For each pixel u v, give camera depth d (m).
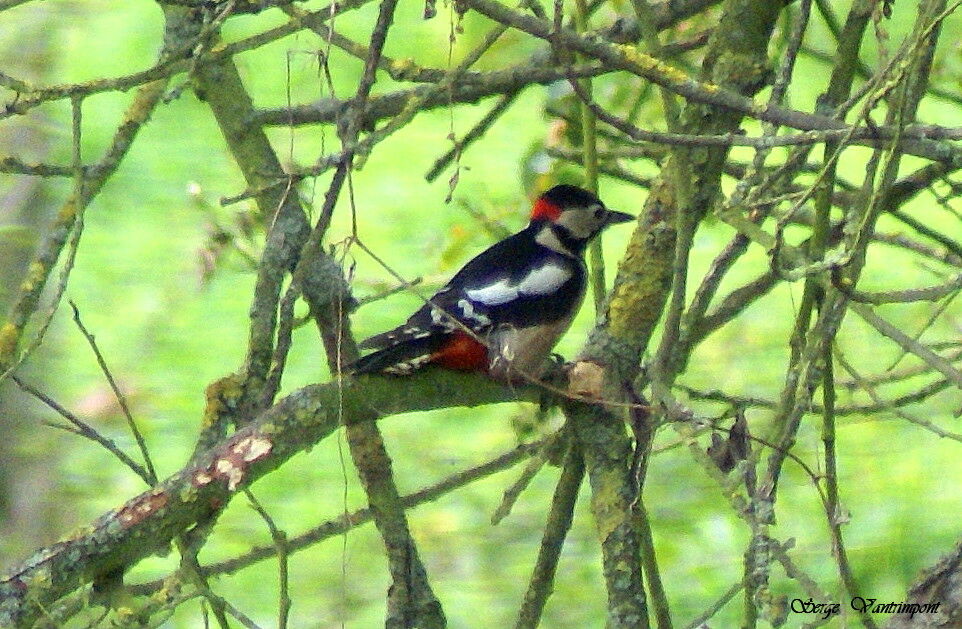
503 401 8.20
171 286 17.08
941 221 17.22
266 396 7.46
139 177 17.75
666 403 7.32
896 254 16.38
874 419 11.52
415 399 7.86
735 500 7.01
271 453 7.38
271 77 18.48
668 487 13.97
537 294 9.50
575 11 9.70
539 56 9.68
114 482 15.35
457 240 11.54
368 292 15.31
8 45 17.67
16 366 7.10
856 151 17.89
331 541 14.71
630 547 7.82
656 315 8.13
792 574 6.88
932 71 10.74
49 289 17.03
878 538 13.31
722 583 13.21
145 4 18.50
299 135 17.92
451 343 7.89
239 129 8.62
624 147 10.55
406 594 8.65
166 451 15.62
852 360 15.42
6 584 7.14
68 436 15.55
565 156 10.46
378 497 8.65
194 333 16.75
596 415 8.04
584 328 16.45
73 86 7.18
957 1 6.52
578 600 13.74
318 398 7.51
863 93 7.17
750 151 16.02
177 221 17.45
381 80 18.38
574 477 8.49
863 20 7.93
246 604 14.26
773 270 7.02
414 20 18.58
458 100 9.48
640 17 7.58
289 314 7.26
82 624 11.07
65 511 15.19
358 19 19.05
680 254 7.45
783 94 7.66
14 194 15.84
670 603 13.12
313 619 14.12
